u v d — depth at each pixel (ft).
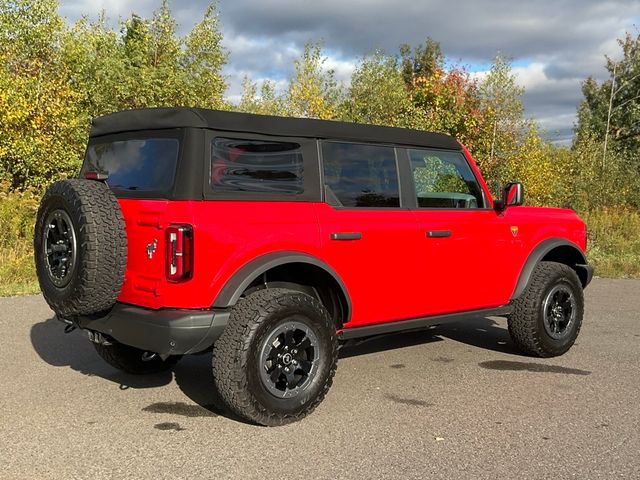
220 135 14.11
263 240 14.20
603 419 15.06
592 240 52.65
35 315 26.07
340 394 16.89
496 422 14.82
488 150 57.67
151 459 12.57
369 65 65.72
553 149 71.36
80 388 17.15
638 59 96.68
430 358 20.80
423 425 14.58
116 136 16.07
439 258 17.93
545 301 20.33
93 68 51.26
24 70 52.47
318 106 64.54
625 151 79.20
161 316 13.30
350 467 12.26
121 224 13.85
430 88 59.11
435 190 18.54
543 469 12.23
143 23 53.16
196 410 15.53
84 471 11.98
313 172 15.69
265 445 13.33
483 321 27.35
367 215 16.43
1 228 38.19
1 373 18.38
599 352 21.71
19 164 46.60
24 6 53.83
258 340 13.73
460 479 11.78
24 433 13.85
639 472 12.14
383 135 17.31
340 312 16.22
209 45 55.01
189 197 13.44
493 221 19.42
